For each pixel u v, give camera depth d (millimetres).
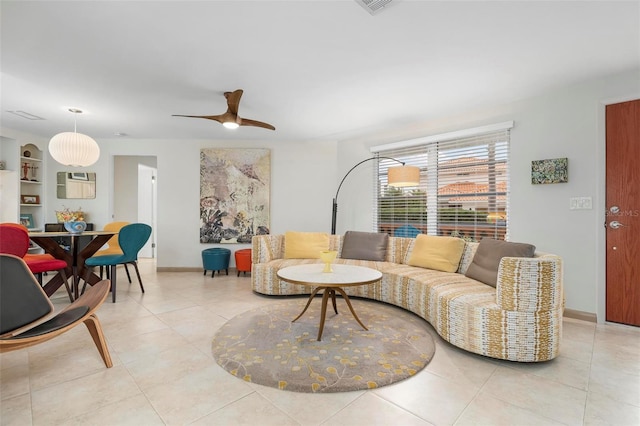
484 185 3693
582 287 2979
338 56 2488
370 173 4863
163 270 5305
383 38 2229
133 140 5340
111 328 2674
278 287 3705
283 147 5395
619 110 2820
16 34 2170
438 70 2717
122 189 6469
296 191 5375
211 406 1596
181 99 3420
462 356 2213
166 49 2385
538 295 2047
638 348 2342
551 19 1995
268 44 2314
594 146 2910
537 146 3252
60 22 2037
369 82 2965
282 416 1521
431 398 1683
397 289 3252
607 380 1882
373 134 4824
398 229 4539
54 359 2100
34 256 3584
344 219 5176
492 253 2852
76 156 3471
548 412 1569
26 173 4953
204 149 5305
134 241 3732
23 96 3326
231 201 5336
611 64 2604
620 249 2828
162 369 1968
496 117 3551
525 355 2072
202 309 3219
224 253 4957
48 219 5199
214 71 2754
